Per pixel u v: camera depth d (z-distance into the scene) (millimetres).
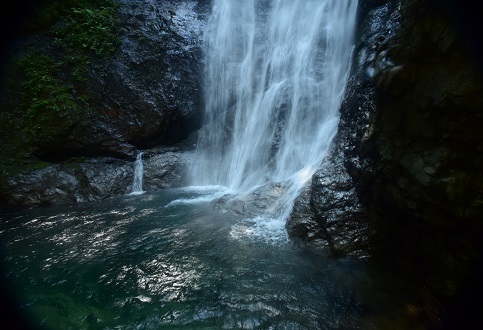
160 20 11766
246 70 11648
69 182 8969
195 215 7633
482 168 2984
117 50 10789
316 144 9070
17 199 8320
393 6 7590
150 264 5461
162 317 4168
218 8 12625
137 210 8047
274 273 5109
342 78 9109
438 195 3303
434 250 3893
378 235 5250
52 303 4477
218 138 11211
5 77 9742
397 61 3768
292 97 10250
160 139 10750
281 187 7977
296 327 3914
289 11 11719
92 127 9867
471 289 3348
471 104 2963
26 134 9383
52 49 10352
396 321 3959
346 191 6004
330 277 4965
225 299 4492
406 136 3854
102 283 4938
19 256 5762
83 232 6770
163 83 10859
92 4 11430
